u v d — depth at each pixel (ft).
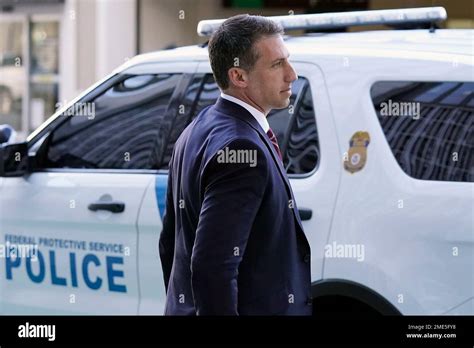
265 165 9.21
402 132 12.83
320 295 12.94
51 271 15.61
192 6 37.52
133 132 15.24
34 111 42.42
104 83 15.69
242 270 9.37
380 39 13.78
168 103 14.97
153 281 14.49
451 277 12.26
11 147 15.62
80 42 39.63
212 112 9.87
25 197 15.79
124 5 38.06
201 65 14.80
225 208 9.03
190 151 9.70
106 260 14.93
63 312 15.40
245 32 9.61
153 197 14.51
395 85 13.00
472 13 34.30
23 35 42.22
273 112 13.84
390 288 12.53
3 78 43.29
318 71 13.52
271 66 9.64
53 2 40.55
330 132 13.21
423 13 13.98
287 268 9.58
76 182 15.34
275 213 9.36
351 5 35.29
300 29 14.84
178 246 10.00
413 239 12.46
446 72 12.73
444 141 12.60
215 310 9.00
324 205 13.02
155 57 15.35
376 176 12.80
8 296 16.15
